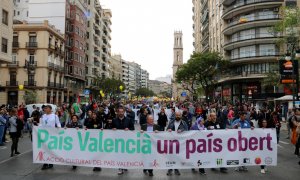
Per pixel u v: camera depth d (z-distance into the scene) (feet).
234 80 187.93
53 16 218.79
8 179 30.25
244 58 179.93
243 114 38.19
